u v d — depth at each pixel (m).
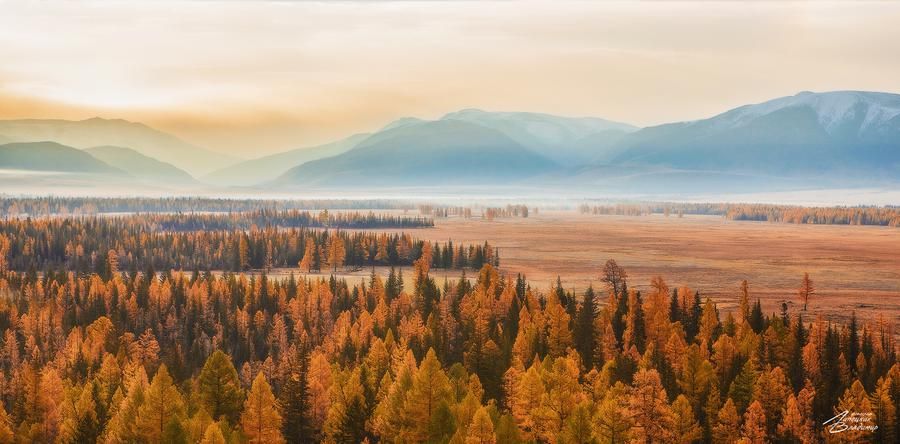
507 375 107.31
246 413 95.88
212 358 105.56
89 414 99.38
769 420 102.62
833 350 127.25
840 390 111.38
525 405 98.88
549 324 144.62
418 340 136.75
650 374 92.69
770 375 107.25
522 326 145.62
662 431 89.44
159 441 89.44
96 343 143.50
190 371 140.25
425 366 95.19
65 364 131.88
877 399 101.00
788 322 164.38
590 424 88.12
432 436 90.12
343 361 130.75
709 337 144.62
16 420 109.88
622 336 143.75
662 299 169.00
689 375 112.00
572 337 141.12
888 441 99.00
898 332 186.50
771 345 128.88
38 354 137.12
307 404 103.69
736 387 106.94
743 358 121.75
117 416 98.69
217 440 83.12
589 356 134.38
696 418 106.44
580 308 160.50
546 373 105.50
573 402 94.00
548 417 93.62
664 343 140.25
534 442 88.50
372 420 99.50
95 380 112.94
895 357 140.38
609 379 112.56
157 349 146.50
